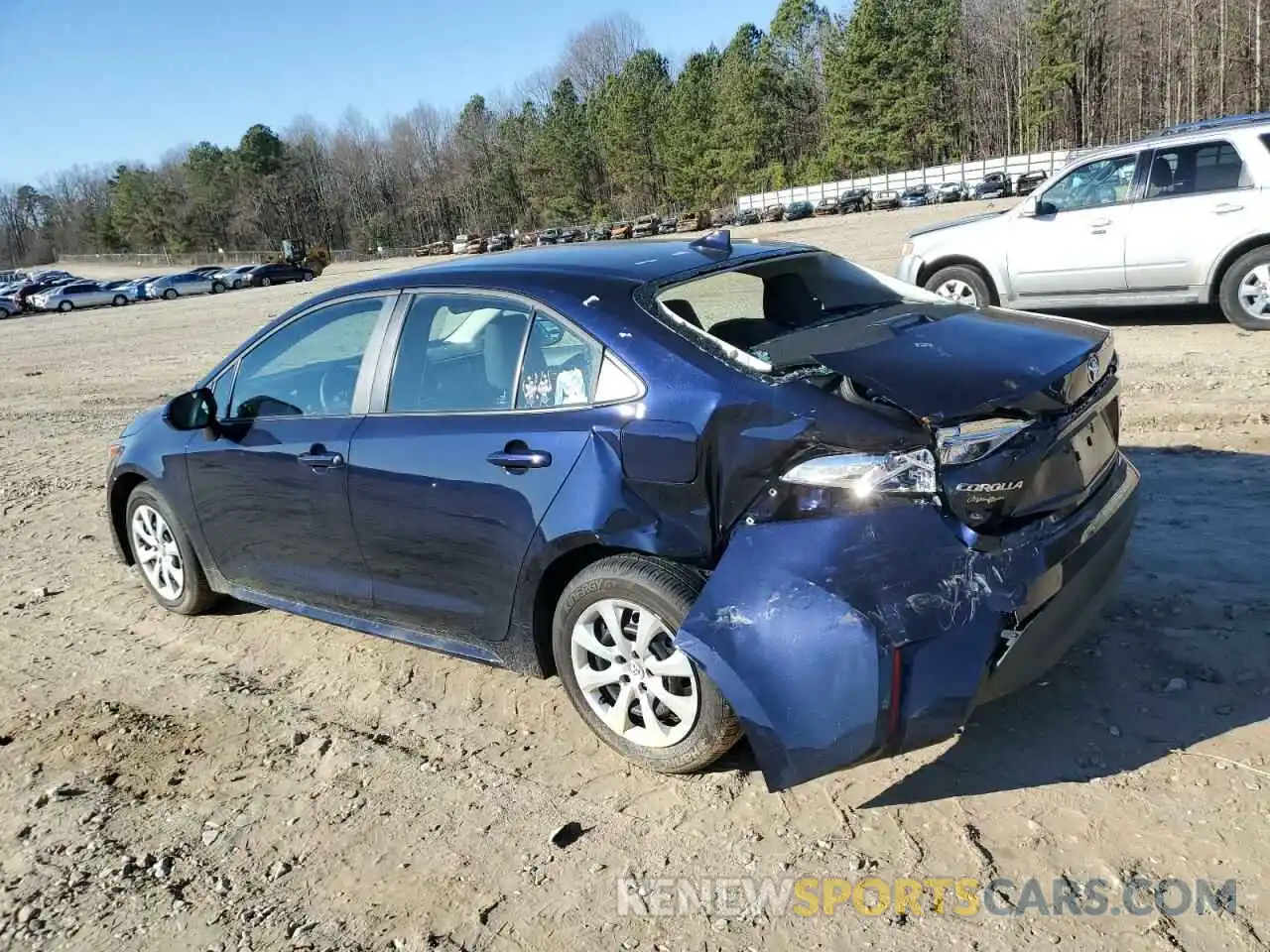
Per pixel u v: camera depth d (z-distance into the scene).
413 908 2.83
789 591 2.77
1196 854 2.66
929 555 2.72
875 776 3.15
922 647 2.68
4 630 5.19
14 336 32.69
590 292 3.43
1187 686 3.37
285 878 3.02
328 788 3.47
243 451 4.35
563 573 3.46
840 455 2.78
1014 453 2.86
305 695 4.18
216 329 25.39
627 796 3.22
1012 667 2.79
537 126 118.88
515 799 3.28
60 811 3.48
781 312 3.63
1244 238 8.42
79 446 10.30
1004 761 3.13
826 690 2.72
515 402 3.50
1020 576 2.78
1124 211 8.91
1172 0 77.12
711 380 3.05
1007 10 91.00
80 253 150.00
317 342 4.25
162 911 2.93
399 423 3.79
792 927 2.60
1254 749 3.03
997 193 56.00
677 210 101.62
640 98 101.56
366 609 4.08
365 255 107.06
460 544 3.58
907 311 3.63
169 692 4.32
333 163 130.25
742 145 93.00
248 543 4.49
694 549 3.02
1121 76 81.69
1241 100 71.44
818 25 97.62
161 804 3.48
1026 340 3.23
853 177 83.44
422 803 3.32
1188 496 5.05
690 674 3.07
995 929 2.51
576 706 3.46
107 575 5.93
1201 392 6.96
